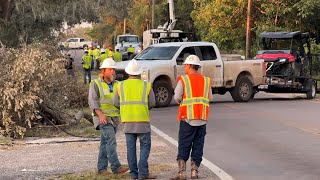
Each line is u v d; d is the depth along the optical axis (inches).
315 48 1649.9
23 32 1582.2
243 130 703.7
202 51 1024.9
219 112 906.7
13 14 1525.6
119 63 972.6
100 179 420.8
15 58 636.1
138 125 415.2
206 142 613.3
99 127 433.1
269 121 791.1
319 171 463.5
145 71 947.3
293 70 1175.6
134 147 422.3
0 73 613.0
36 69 627.8
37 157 515.2
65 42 1067.9
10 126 616.4
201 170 459.2
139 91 415.5
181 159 422.3
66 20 1614.2
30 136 636.1
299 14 1770.4
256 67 1104.2
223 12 1909.4
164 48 1007.6
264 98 1212.5
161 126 745.6
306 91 1207.6
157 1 3048.7
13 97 602.5
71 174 438.9
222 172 452.1
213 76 1031.0
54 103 673.6
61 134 647.1
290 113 892.6
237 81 1080.8
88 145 583.5
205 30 2127.2
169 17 1776.6
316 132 684.1
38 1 1252.5
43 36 1644.9
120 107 419.2
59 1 1273.4
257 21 1930.4
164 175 438.3
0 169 459.8
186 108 420.2
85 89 914.1
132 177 422.0
